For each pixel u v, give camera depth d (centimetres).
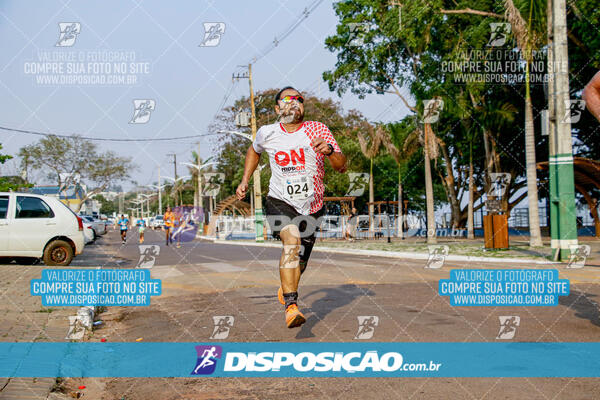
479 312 573
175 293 799
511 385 322
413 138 2539
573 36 1995
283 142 447
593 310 572
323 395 319
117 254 1756
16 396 314
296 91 450
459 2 2223
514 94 2373
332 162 450
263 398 318
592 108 388
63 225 1179
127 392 343
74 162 2819
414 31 2092
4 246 1128
